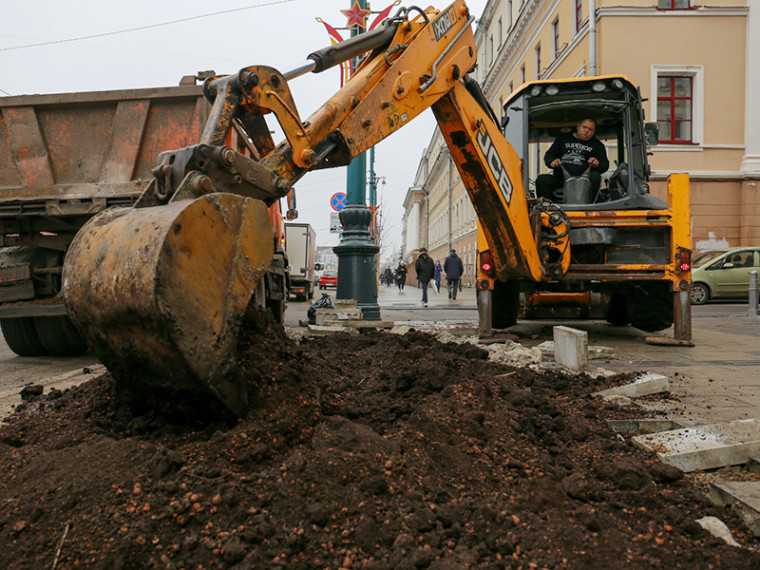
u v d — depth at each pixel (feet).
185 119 21.08
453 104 19.02
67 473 7.57
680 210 24.61
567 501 8.15
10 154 21.44
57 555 6.26
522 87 26.16
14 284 21.84
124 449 8.04
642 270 24.77
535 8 96.73
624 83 25.31
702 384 16.67
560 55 83.97
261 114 10.97
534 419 11.21
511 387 13.44
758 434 10.71
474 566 6.49
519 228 22.93
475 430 10.14
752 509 7.74
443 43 17.37
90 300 8.25
